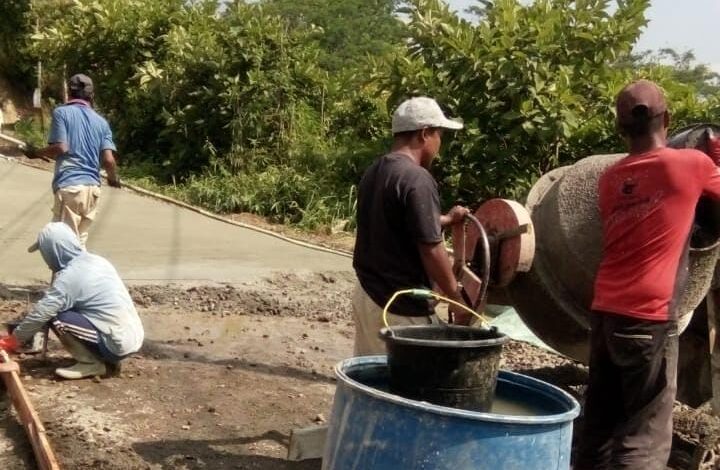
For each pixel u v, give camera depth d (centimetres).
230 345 700
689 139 475
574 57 1152
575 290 509
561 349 544
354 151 1393
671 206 400
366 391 334
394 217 421
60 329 578
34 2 2378
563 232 502
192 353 671
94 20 1888
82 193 738
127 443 492
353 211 1329
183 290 854
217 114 1602
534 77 1107
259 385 608
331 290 923
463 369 346
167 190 1529
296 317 809
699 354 545
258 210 1373
